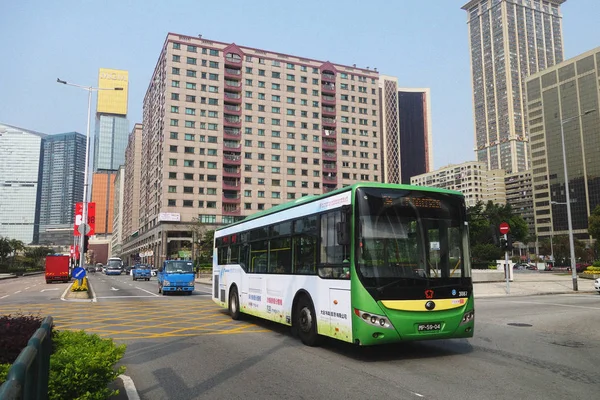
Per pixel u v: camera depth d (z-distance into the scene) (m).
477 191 165.62
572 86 135.38
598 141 128.25
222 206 93.38
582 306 17.47
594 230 64.75
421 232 7.97
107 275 70.38
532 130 148.38
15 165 115.00
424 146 194.75
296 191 100.50
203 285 37.12
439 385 6.11
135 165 144.25
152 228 101.25
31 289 31.67
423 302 7.55
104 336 10.49
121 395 5.75
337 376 6.62
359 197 7.76
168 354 8.39
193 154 92.31
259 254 11.93
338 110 108.00
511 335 10.48
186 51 93.88
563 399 5.50
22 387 2.44
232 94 97.94
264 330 11.40
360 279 7.42
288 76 103.38
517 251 148.00
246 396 5.67
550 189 142.00
